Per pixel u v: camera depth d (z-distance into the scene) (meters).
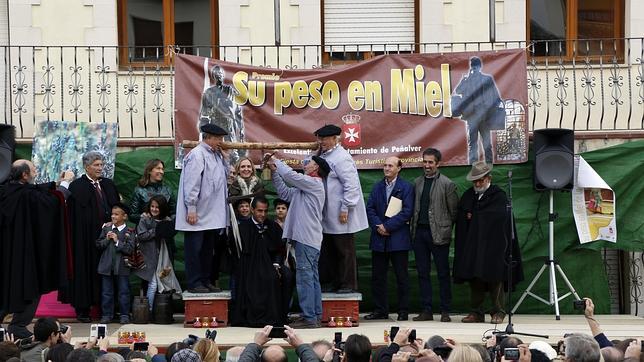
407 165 14.77
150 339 12.23
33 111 15.41
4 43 15.87
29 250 12.66
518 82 14.80
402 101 14.83
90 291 13.76
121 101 15.46
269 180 14.37
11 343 9.62
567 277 14.80
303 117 14.82
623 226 14.74
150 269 13.77
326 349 9.80
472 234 13.71
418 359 8.77
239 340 12.09
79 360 8.73
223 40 15.79
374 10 15.96
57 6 15.63
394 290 14.72
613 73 15.45
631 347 9.45
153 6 15.95
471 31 15.77
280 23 15.80
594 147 15.00
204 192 13.26
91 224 13.81
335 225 13.37
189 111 14.77
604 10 15.94
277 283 13.22
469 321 13.80
